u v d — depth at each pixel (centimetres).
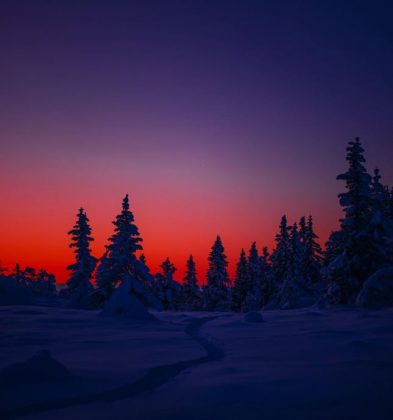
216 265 6225
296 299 4953
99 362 990
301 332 1588
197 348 1306
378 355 992
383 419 501
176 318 2838
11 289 3897
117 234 3394
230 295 6650
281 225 6038
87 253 4406
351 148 3309
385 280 2628
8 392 654
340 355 1012
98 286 3322
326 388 657
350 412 530
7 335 1580
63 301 5297
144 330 1931
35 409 595
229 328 1931
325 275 3278
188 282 7100
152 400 642
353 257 3153
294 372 800
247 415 536
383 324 1592
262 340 1405
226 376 793
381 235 3184
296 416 521
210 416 538
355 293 3052
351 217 3216
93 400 650
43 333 1666
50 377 732
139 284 3153
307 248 5594
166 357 1099
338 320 2008
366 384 681
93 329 1905
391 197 4091
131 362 1001
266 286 6206
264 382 715
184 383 762
